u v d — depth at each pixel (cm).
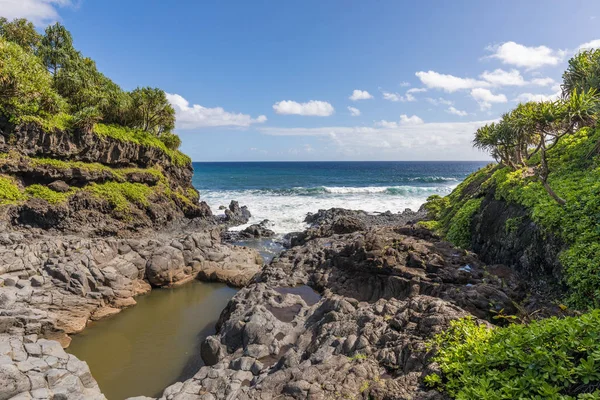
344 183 9775
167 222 4138
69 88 4138
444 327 1054
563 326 711
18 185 3075
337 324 1371
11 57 3039
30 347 1323
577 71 2333
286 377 1054
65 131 3394
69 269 2130
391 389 881
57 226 3173
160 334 1959
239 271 2864
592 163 1823
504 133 2269
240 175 12975
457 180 10425
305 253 2573
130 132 4241
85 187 3500
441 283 1645
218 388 1216
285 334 1523
